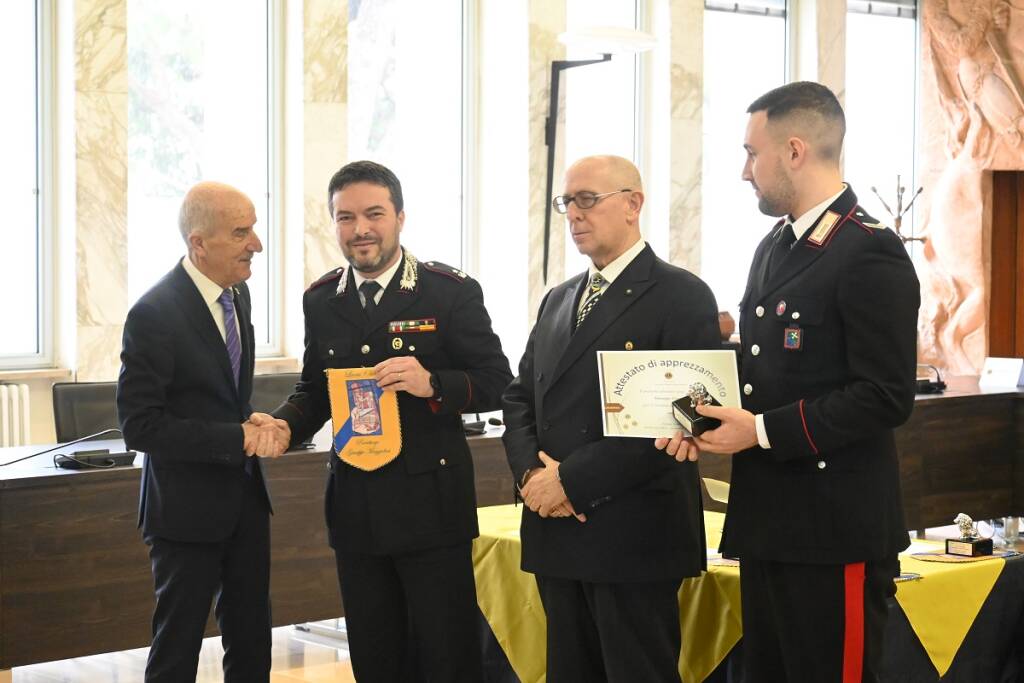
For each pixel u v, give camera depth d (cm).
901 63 992
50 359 661
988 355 957
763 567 252
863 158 983
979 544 329
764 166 248
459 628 298
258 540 311
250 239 302
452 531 296
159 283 304
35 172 653
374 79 773
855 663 241
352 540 296
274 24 728
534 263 787
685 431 242
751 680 257
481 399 296
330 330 306
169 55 700
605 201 270
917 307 237
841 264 238
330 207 300
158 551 300
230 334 309
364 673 304
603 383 248
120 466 377
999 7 936
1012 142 931
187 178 710
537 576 283
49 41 647
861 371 234
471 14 799
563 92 788
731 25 904
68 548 364
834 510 240
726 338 596
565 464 263
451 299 303
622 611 265
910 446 561
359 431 292
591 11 844
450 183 807
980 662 320
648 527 263
